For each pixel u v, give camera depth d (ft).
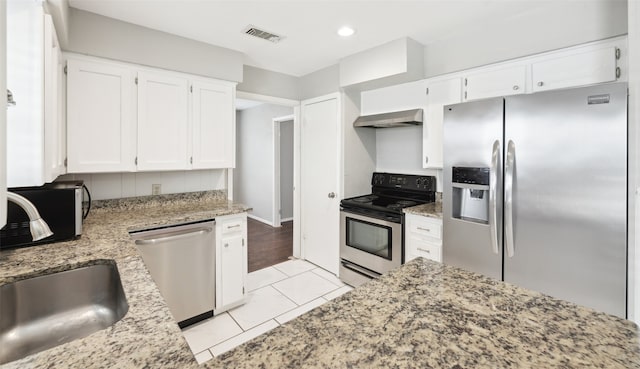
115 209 7.88
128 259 4.28
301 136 11.87
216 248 7.81
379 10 6.68
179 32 7.76
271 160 18.15
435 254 7.62
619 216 4.83
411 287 3.12
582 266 5.20
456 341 2.19
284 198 18.89
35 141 4.52
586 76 6.07
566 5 6.24
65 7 5.72
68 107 6.50
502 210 6.04
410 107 9.07
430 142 8.60
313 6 6.52
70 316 4.02
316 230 11.44
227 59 8.77
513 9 6.64
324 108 10.74
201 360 6.29
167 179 8.77
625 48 5.66
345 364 1.91
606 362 1.96
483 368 1.90
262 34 7.88
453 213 6.93
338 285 9.88
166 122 7.84
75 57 6.58
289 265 11.60
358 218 9.45
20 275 3.70
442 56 8.20
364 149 10.89
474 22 7.27
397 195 10.36
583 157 5.11
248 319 7.82
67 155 6.50
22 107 4.44
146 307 2.91
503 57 7.09
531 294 2.95
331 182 10.66
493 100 6.11
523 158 5.73
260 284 9.92
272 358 1.96
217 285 7.87
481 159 6.33
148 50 7.47
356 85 9.53
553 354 2.05
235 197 21.90
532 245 5.69
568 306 2.72
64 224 5.11
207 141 8.55
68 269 4.05
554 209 5.43
